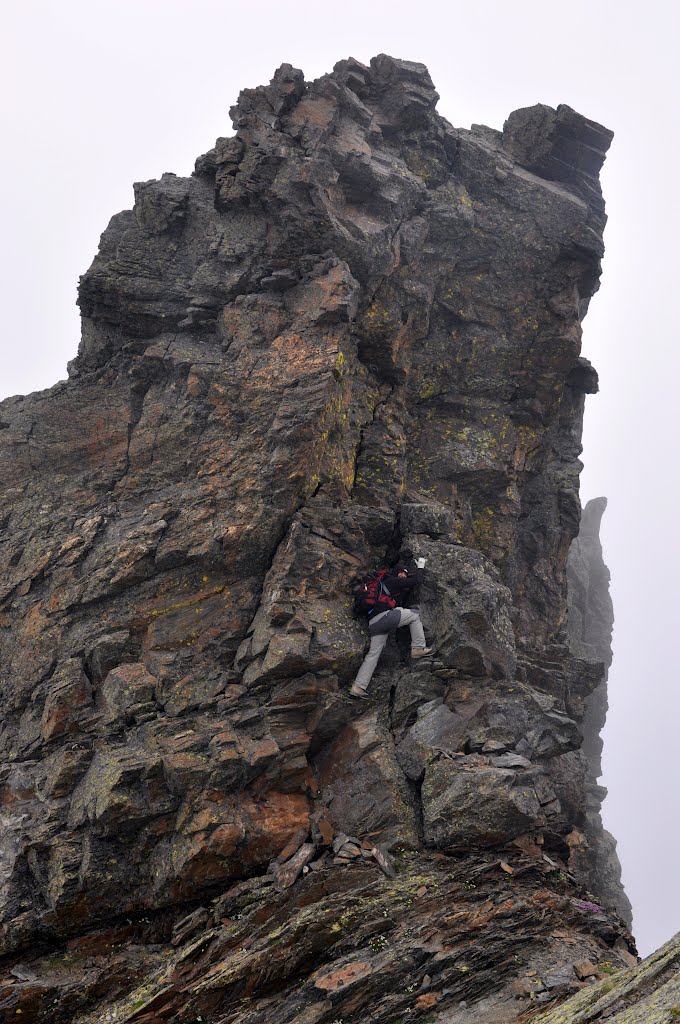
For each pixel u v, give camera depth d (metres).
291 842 10.98
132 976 9.99
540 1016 8.22
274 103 15.50
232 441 13.62
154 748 11.29
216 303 15.12
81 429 15.07
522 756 11.96
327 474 13.69
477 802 10.79
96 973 9.98
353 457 14.57
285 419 13.22
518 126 18.08
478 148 17.31
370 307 15.49
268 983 9.48
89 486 14.54
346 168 15.35
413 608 13.20
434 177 16.81
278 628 12.11
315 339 13.92
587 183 18.05
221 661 12.34
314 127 15.37
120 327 15.77
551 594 17.11
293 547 12.60
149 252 15.74
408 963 9.37
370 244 15.09
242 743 11.41
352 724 12.12
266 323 14.43
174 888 10.57
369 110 16.92
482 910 10.19
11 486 14.87
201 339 15.15
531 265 16.86
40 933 10.33
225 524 12.84
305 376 13.45
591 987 8.19
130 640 12.55
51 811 11.09
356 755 11.81
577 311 17.09
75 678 12.25
